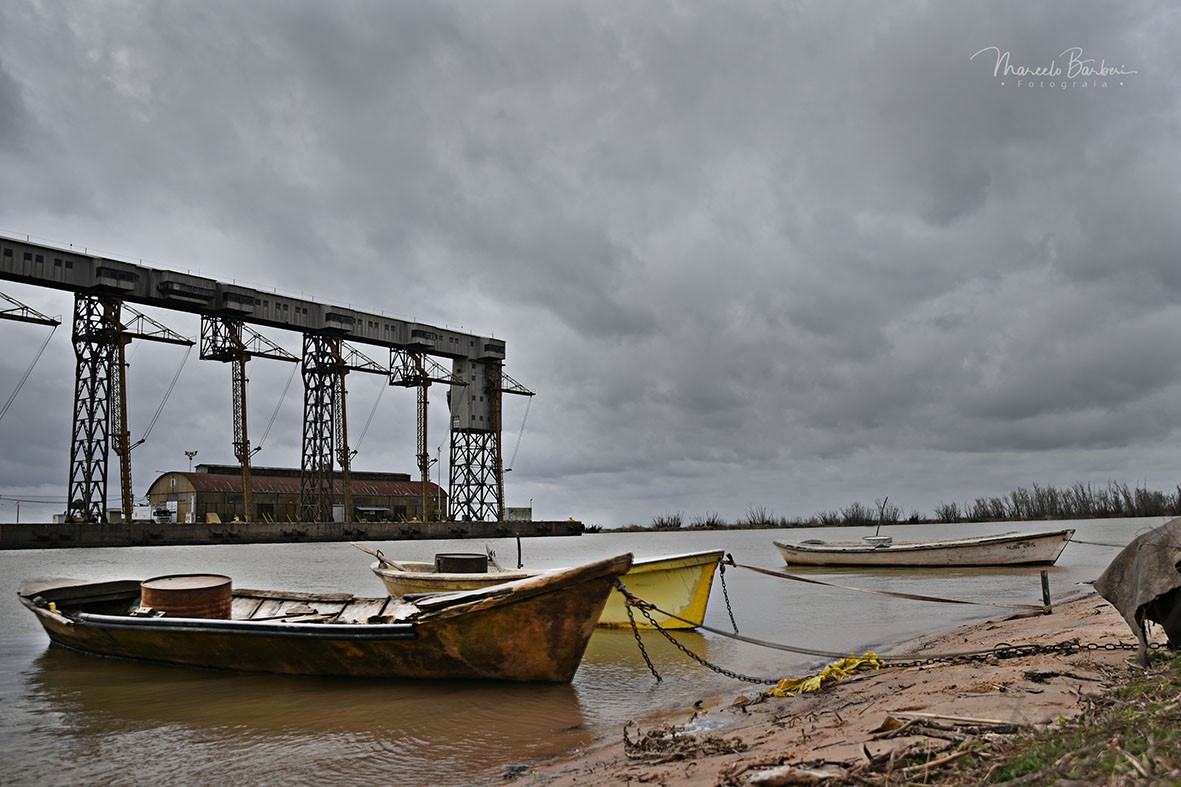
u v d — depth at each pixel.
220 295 70.44
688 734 8.82
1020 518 128.88
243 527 70.75
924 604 24.11
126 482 64.75
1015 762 5.14
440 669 12.45
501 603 11.87
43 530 59.50
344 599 16.33
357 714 11.05
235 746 9.68
